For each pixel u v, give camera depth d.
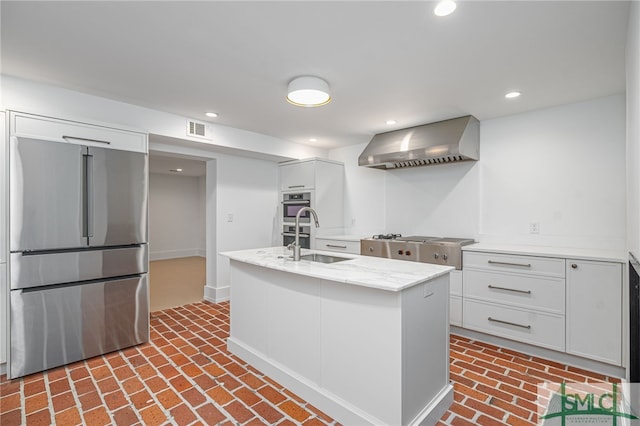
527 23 1.73
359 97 2.85
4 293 2.24
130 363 2.52
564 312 2.48
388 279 1.68
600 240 2.81
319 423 1.80
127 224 2.76
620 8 1.59
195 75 2.44
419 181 4.04
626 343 2.23
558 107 3.03
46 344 2.38
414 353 1.70
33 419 1.83
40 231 2.34
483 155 3.50
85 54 2.12
